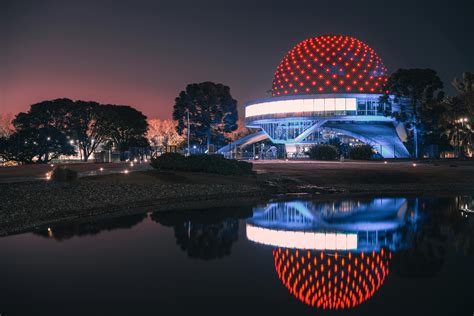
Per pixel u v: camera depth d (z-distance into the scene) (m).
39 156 79.69
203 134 103.81
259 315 11.01
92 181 33.06
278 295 12.36
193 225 22.38
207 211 27.06
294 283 13.28
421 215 25.20
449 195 35.03
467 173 48.22
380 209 27.69
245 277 13.84
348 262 15.60
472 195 35.03
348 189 39.56
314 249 17.41
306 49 113.94
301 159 85.69
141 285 13.07
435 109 81.56
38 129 79.19
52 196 26.94
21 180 31.81
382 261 15.70
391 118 99.06
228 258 16.06
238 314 11.05
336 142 89.88
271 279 13.67
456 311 11.26
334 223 22.95
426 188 40.03
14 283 13.18
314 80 109.25
